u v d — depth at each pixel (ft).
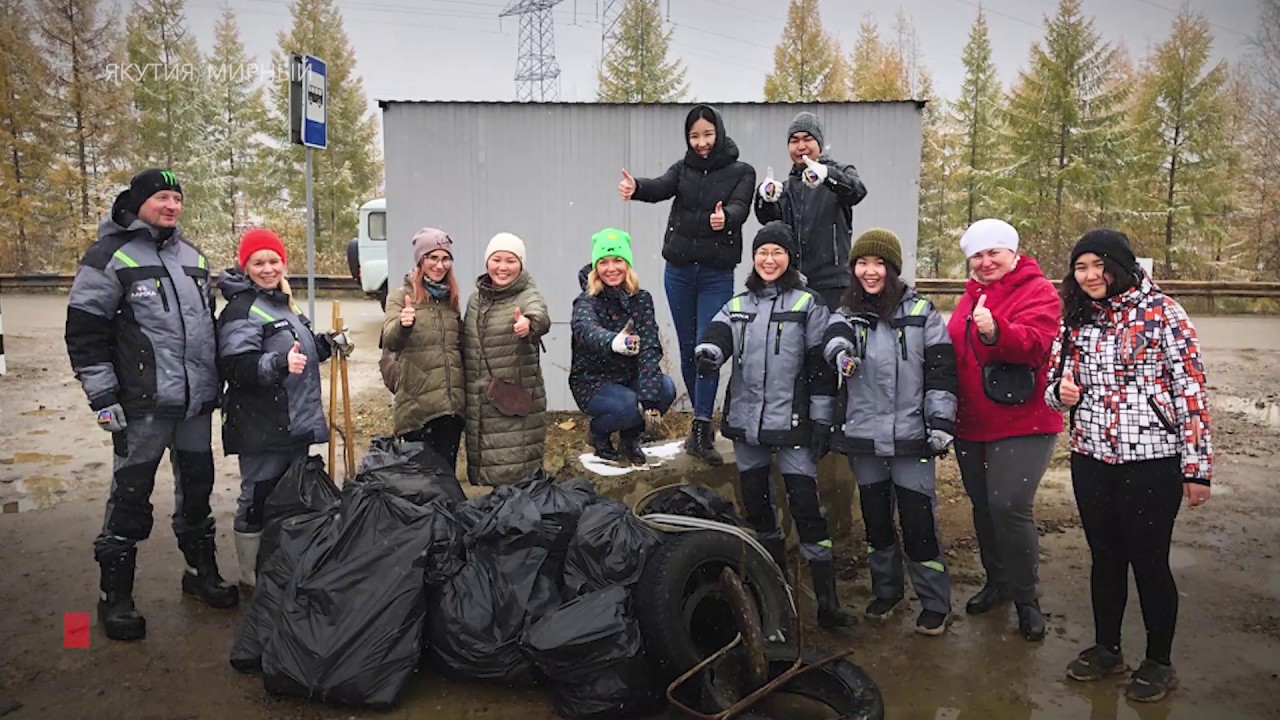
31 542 15.81
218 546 15.92
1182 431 9.86
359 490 11.37
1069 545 16.05
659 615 9.98
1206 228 84.28
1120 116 84.53
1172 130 85.05
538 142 25.26
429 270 13.84
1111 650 10.99
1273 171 82.64
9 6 83.56
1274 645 11.94
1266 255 84.53
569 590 10.66
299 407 13.08
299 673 10.05
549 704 10.34
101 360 11.67
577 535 10.83
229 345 12.54
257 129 107.24
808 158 14.60
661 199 15.37
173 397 12.01
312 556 10.68
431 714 10.11
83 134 87.76
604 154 25.40
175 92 100.94
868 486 12.46
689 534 10.82
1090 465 10.56
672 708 10.10
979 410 12.16
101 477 20.16
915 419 11.87
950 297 66.13
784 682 9.72
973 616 13.02
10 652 11.56
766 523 13.32
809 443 12.50
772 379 12.47
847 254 14.79
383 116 24.89
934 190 107.45
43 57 85.71
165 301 11.95
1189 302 66.23
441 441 14.64
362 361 37.47
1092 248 10.26
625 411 14.21
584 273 14.90
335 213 104.22
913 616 13.01
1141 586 10.41
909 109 24.53
